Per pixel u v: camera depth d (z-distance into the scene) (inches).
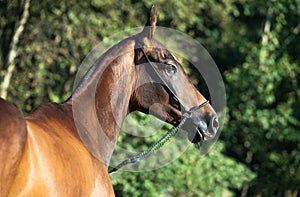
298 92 660.1
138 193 501.7
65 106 250.8
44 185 212.2
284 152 665.6
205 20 625.3
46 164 214.2
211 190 541.6
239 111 649.0
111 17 536.4
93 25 534.9
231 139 671.8
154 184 509.4
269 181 676.7
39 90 534.3
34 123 226.2
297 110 674.2
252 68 647.1
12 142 202.7
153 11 268.2
